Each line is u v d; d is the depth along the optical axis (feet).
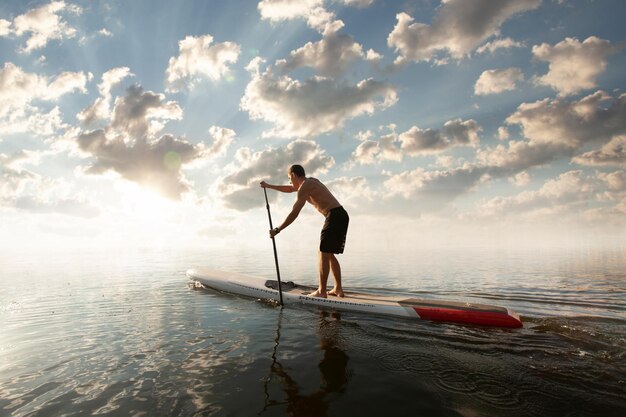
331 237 14.83
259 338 10.04
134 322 12.00
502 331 10.66
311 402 6.19
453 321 12.01
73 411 5.90
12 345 9.50
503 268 32.40
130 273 29.07
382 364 7.98
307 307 14.52
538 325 11.32
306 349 9.07
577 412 5.76
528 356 8.41
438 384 6.90
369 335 10.32
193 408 5.98
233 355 8.63
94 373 7.54
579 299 16.07
